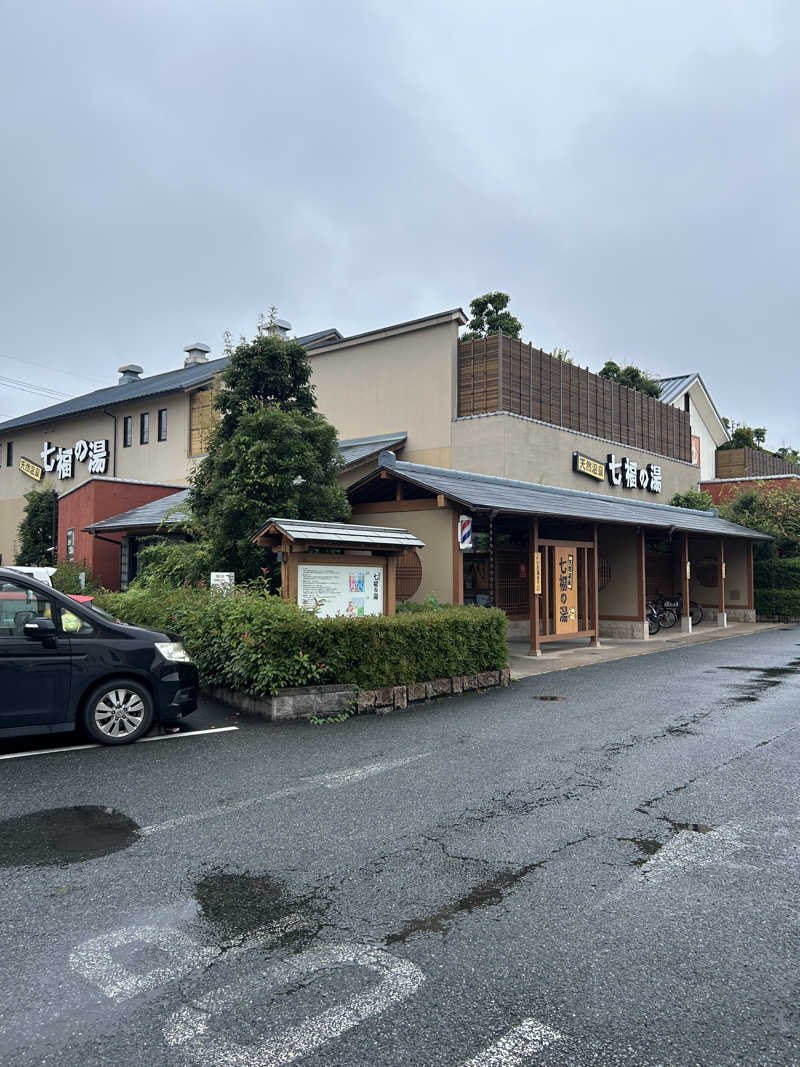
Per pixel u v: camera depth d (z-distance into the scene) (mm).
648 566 23078
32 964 3180
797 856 4387
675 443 28594
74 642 6797
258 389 14680
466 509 12945
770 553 25000
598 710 8867
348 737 7344
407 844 4539
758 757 6664
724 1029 2746
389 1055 2592
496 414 19344
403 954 3258
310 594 9703
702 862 4289
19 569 14555
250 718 8141
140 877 4070
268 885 3967
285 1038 2682
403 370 21250
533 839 4629
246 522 12945
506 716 8461
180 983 3035
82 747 6871
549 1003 2898
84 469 30516
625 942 3373
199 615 9539
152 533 19281
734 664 13328
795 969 3162
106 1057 2582
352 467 18578
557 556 15250
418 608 11234
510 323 28156
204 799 5402
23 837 4660
